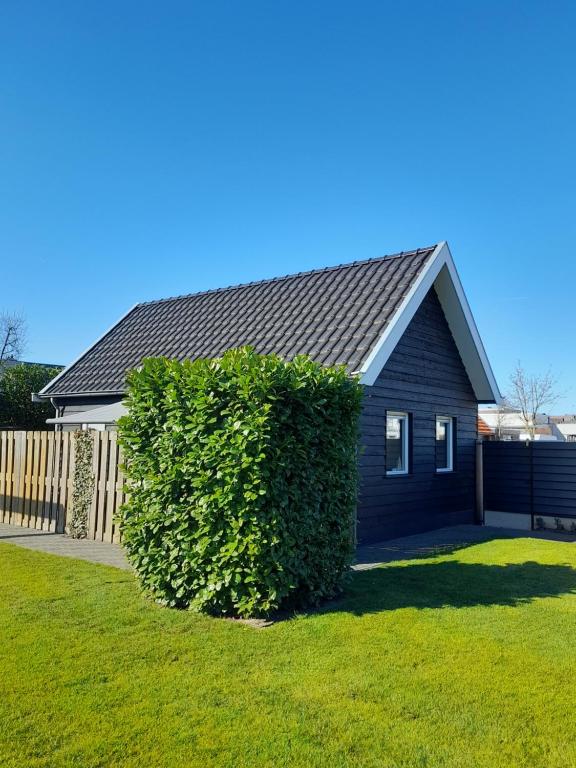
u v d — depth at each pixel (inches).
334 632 229.9
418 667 195.5
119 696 170.2
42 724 154.0
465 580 321.1
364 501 475.2
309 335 509.4
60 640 214.1
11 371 982.4
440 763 140.8
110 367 674.2
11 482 536.1
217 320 645.9
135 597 275.6
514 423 2116.1
